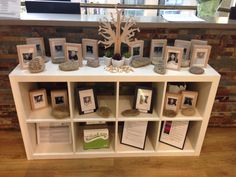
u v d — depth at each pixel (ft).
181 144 6.12
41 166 5.72
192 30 5.82
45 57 5.58
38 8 6.24
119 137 6.40
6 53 5.78
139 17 6.02
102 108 5.76
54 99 5.70
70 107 5.23
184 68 5.34
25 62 4.98
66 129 6.18
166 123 6.13
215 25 5.57
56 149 6.03
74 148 5.82
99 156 6.00
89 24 5.36
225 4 7.44
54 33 5.65
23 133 5.50
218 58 6.21
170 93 5.63
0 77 6.09
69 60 5.31
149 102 5.65
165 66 5.16
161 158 6.07
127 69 5.15
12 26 5.45
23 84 5.16
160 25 5.47
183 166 5.85
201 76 5.02
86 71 5.00
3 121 6.76
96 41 5.34
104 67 5.22
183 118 5.63
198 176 5.57
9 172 5.53
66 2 6.28
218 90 6.69
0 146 6.30
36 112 5.65
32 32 5.59
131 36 5.27
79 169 5.67
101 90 6.52
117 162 5.90
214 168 5.81
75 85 5.69
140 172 5.64
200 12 6.65
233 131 7.19
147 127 6.39
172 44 5.97
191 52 5.45
